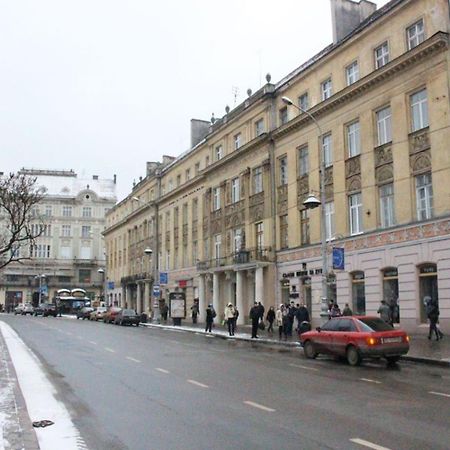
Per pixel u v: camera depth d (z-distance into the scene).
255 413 9.24
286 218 35.12
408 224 24.80
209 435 7.75
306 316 25.81
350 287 28.50
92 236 100.12
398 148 25.73
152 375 14.22
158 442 7.41
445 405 9.85
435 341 21.42
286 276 34.34
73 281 97.94
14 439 7.11
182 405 10.03
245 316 38.53
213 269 42.78
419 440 7.34
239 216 40.50
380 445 7.09
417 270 24.41
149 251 46.75
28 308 77.00
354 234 28.50
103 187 106.19
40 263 96.12
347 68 29.89
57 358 18.52
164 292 56.25
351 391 11.50
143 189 66.12
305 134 33.09
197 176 47.91
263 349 22.30
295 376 13.96
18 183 35.75
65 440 7.52
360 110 28.42
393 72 26.00
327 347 17.73
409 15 25.64
